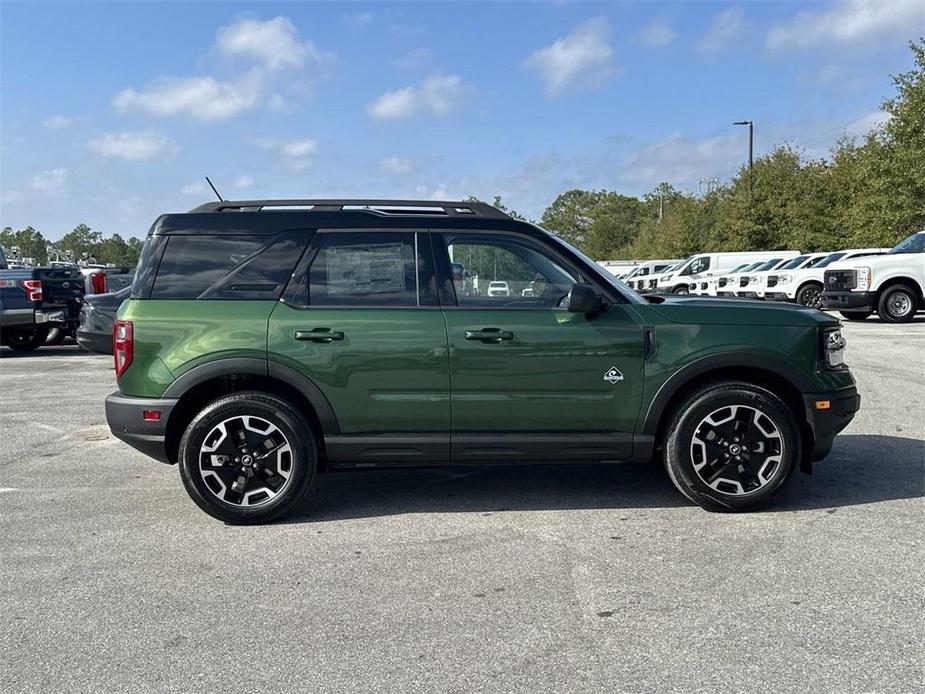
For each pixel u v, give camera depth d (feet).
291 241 15.93
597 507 16.48
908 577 12.57
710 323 15.65
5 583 12.88
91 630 11.21
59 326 45.65
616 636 10.78
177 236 16.07
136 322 15.58
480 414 15.55
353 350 15.42
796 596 11.94
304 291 15.74
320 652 10.48
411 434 15.65
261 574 13.15
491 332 15.38
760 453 15.67
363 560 13.70
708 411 15.55
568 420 15.65
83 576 13.15
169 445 15.96
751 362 15.52
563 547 14.15
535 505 16.69
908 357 37.29
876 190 90.33
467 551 14.05
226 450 15.57
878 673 9.75
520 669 9.97
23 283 44.39
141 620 11.50
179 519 16.11
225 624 11.34
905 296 56.08
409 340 15.40
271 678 9.86
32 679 9.91
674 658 10.18
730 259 96.43
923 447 20.83
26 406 29.40
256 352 15.42
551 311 15.66
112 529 15.49
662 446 16.16
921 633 10.75
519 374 15.47
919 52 83.61
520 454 15.78
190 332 15.52
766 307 16.17
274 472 15.72
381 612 11.65
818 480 17.99
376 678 9.81
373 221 15.97
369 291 15.78
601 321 15.53
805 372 15.64
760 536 14.52
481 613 11.55
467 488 18.03
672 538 14.49
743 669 9.87
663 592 12.16
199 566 13.53
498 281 15.90
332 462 15.88
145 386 15.56
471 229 16.01
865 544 14.01
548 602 11.88
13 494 17.95
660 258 176.76
